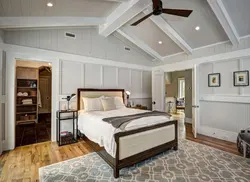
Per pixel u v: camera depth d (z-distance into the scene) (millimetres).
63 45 3879
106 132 2414
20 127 5000
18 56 3252
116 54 5027
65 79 3910
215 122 4105
